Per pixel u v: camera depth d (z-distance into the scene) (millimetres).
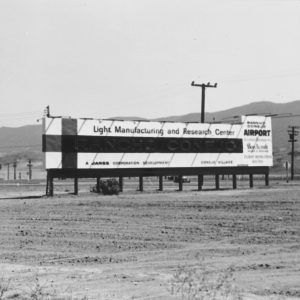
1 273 17016
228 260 19250
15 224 30859
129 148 57000
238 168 63719
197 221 30922
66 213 36562
